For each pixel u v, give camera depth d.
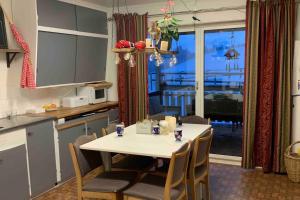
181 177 2.52
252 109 4.10
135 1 4.83
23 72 3.65
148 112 4.86
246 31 4.02
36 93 4.19
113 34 5.11
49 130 3.70
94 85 4.80
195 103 4.81
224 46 4.51
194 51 4.70
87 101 4.74
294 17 3.79
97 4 4.82
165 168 3.09
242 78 4.47
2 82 3.73
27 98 4.06
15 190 3.25
